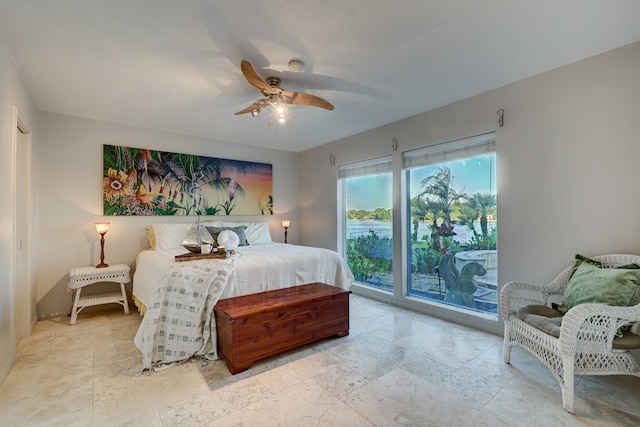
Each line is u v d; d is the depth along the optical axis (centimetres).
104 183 354
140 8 167
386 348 249
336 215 461
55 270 327
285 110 263
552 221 244
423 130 338
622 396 181
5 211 204
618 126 213
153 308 226
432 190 346
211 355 231
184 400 179
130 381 199
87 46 204
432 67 237
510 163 268
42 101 297
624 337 173
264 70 238
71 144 338
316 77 251
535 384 195
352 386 194
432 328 295
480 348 249
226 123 371
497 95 276
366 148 408
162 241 355
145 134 385
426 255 353
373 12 172
